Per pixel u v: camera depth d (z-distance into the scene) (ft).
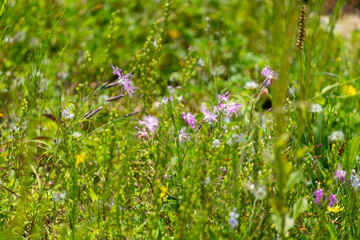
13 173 11.95
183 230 8.62
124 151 10.18
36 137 12.62
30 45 20.20
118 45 23.40
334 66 20.52
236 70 23.00
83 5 27.22
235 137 8.99
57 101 16.55
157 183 8.49
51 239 9.82
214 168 9.04
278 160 7.29
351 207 9.97
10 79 15.65
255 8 32.12
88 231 9.45
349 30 30.76
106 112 15.34
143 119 10.83
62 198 10.11
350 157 11.66
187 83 16.11
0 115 14.05
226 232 8.54
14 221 8.87
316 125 12.96
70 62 21.30
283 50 7.04
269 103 15.87
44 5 24.52
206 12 30.71
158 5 26.89
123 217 9.70
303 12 9.28
